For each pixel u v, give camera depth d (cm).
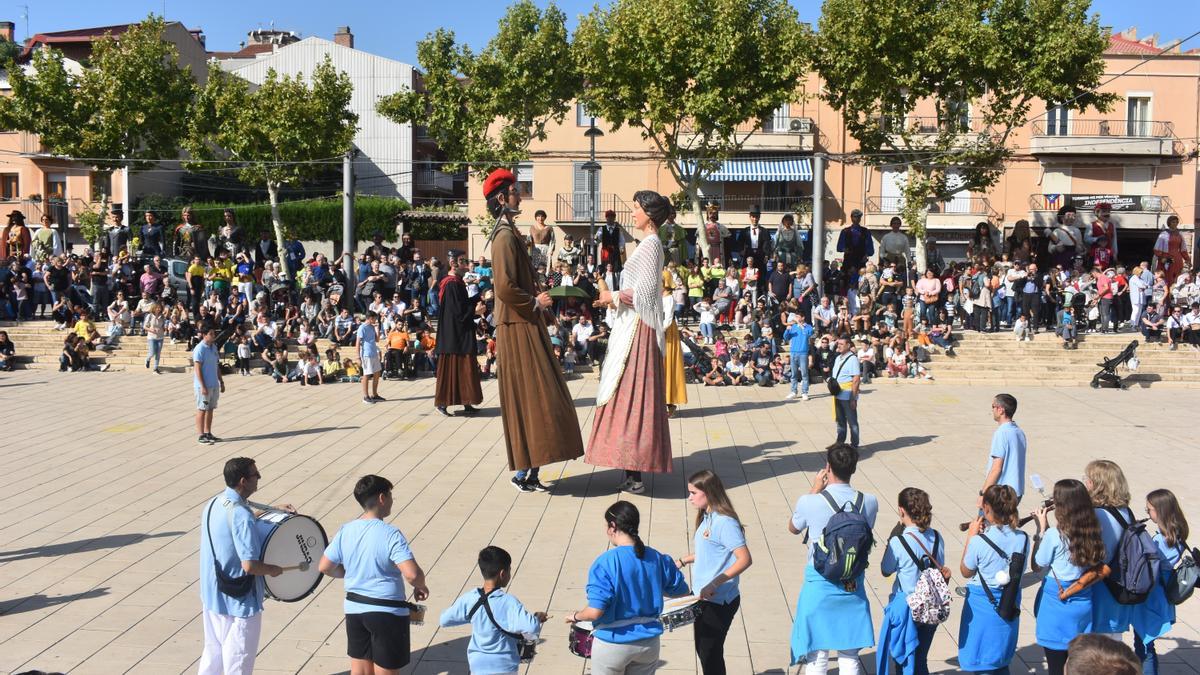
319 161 3155
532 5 3055
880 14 2723
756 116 2812
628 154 3581
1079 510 636
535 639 608
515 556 1004
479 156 3055
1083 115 3844
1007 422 950
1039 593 670
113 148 3300
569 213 3841
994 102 3089
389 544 638
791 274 2352
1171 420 1773
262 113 3294
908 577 656
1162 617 662
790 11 2753
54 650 764
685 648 788
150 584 921
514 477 1282
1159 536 674
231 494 662
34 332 2547
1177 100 3828
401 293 2569
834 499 680
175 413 1812
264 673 731
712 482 666
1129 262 4031
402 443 1555
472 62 3047
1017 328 2369
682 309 2469
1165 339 2384
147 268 2628
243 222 4222
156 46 3372
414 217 4425
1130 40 4394
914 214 2873
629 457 1244
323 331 2488
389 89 4816
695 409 1859
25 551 1017
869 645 639
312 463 1416
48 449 1507
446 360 1767
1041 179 3903
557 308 2395
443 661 757
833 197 3853
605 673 598
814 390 2059
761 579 938
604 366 1287
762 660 757
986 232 2870
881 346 2259
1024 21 2802
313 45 4834
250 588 658
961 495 1253
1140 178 3900
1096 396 2039
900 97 2906
